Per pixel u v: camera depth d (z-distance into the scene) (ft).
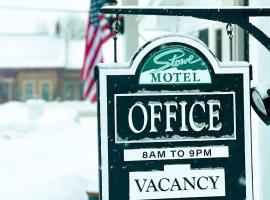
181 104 8.96
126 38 24.38
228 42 21.11
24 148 56.13
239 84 9.11
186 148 8.92
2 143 60.95
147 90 8.89
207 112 9.01
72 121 82.69
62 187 26.32
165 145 8.88
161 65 8.95
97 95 8.82
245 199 9.02
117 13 9.18
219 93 9.06
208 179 8.96
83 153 51.57
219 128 9.02
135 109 8.85
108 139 8.77
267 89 9.27
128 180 8.78
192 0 25.23
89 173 29.60
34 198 25.81
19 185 33.73
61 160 46.93
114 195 8.75
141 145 8.83
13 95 169.37
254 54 14.67
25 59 170.71
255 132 14.42
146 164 8.83
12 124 76.13
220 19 9.44
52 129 73.92
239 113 9.08
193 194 8.91
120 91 8.84
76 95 171.73
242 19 9.47
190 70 9.01
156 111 8.89
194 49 9.03
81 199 25.38
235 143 9.04
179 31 29.48
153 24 30.91
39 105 89.20
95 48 30.25
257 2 15.02
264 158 14.16
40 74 170.19
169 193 8.86
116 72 8.84
